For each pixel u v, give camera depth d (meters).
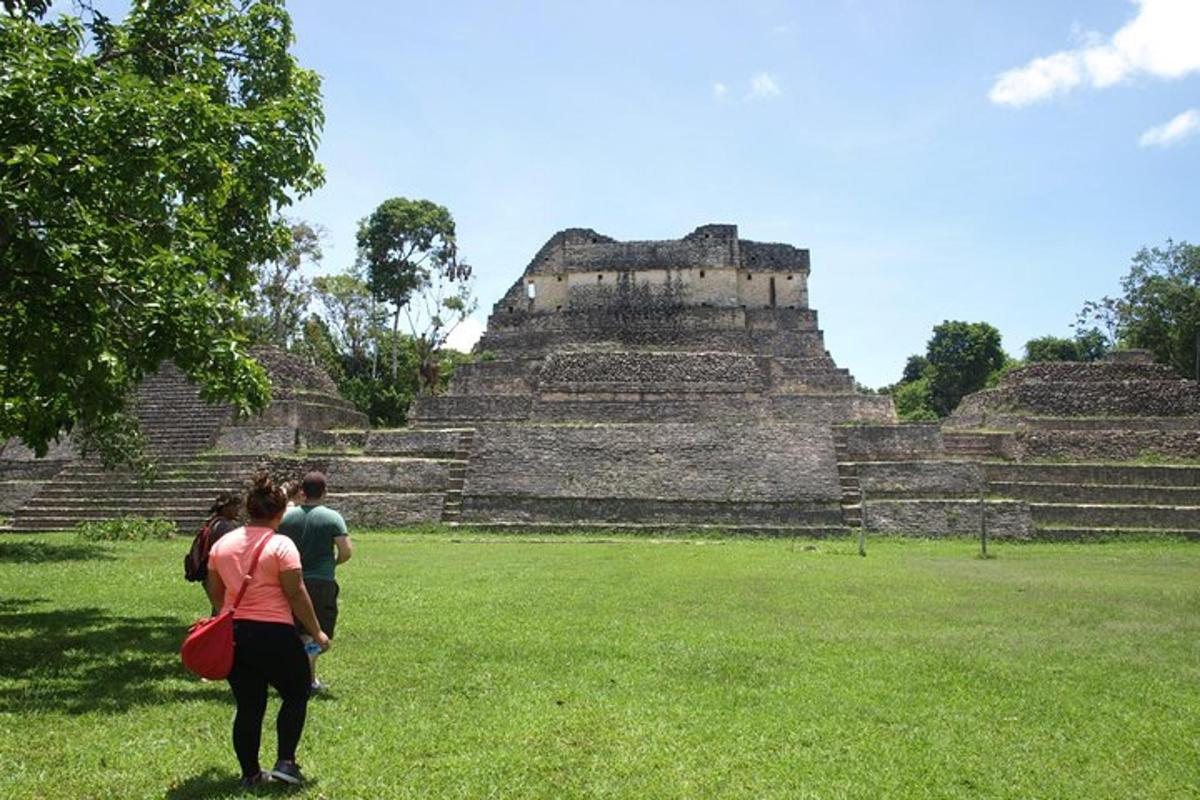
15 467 34.25
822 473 31.62
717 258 46.66
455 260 54.88
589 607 14.16
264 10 14.60
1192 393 37.84
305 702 6.47
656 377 39.62
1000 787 6.46
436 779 6.45
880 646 11.18
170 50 13.98
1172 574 19.17
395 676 9.49
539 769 6.66
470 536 29.81
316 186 14.92
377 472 32.59
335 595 8.99
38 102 9.74
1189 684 9.39
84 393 11.58
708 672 9.73
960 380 70.00
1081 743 7.46
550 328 46.12
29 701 8.38
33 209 9.58
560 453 33.06
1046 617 13.48
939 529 29.59
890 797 6.24
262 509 6.54
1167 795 6.38
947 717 8.12
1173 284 53.28
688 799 6.14
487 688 9.02
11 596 15.12
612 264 47.03
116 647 10.91
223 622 6.14
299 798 6.07
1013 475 32.34
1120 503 30.86
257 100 14.55
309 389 38.59
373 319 56.72
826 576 18.47
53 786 6.25
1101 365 40.06
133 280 10.63
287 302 52.38
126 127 10.51
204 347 10.91
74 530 28.92
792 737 7.49
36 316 10.01
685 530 30.58
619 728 7.66
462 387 43.03
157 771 6.57
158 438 34.72
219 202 12.81
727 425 33.50
